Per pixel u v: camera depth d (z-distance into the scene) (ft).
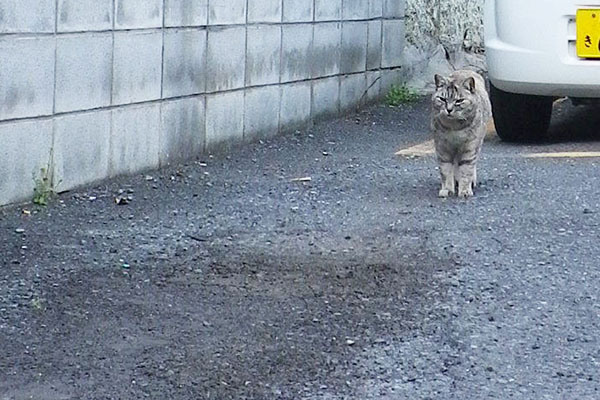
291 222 25.57
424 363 17.44
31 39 26.11
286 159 33.14
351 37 41.42
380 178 30.30
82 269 21.95
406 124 39.75
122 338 18.39
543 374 17.04
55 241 23.86
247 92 34.88
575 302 20.10
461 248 23.29
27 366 17.25
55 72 26.99
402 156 33.55
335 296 20.48
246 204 27.32
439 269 21.95
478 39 46.60
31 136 26.48
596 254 22.86
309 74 38.47
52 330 18.72
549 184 28.91
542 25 32.78
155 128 30.83
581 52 32.53
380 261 22.49
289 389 16.47
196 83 32.35
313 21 38.42
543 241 23.76
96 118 28.53
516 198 27.53
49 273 21.68
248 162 32.60
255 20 34.91
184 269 22.02
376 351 17.90
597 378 16.89
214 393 16.34
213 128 33.40
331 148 35.01
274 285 21.07
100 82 28.50
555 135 37.09
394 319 19.30
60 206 26.78
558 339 18.40
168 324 19.03
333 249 23.36
